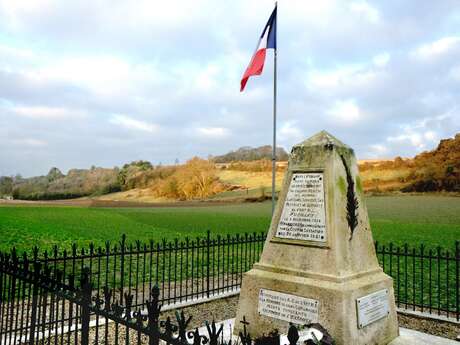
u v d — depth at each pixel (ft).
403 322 26.21
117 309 11.39
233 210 177.27
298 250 17.66
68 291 13.75
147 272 43.52
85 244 72.43
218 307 29.50
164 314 27.04
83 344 12.48
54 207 200.54
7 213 147.64
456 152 170.60
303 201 18.11
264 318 17.66
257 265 18.65
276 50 41.96
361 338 16.07
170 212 171.42
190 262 50.93
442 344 17.84
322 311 15.98
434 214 125.59
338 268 16.37
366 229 18.67
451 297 34.68
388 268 48.62
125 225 117.08
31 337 14.94
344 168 18.26
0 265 17.60
